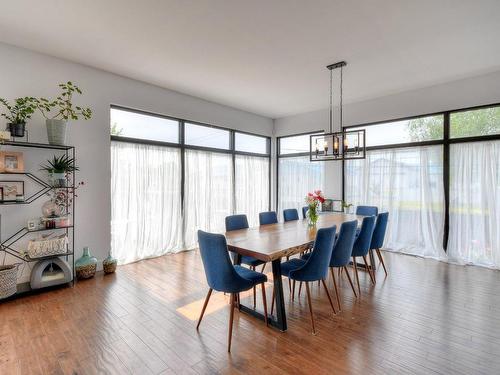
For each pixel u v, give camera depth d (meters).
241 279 2.21
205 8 2.49
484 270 3.96
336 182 5.73
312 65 3.72
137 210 4.37
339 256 2.81
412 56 3.45
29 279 3.29
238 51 3.33
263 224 3.99
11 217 3.18
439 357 2.02
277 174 6.90
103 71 3.89
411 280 3.58
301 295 3.16
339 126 5.68
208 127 5.50
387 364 1.94
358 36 2.98
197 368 1.90
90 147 3.79
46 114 3.42
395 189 5.01
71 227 3.52
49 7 2.48
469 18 2.63
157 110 4.52
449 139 4.44
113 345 2.16
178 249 4.91
